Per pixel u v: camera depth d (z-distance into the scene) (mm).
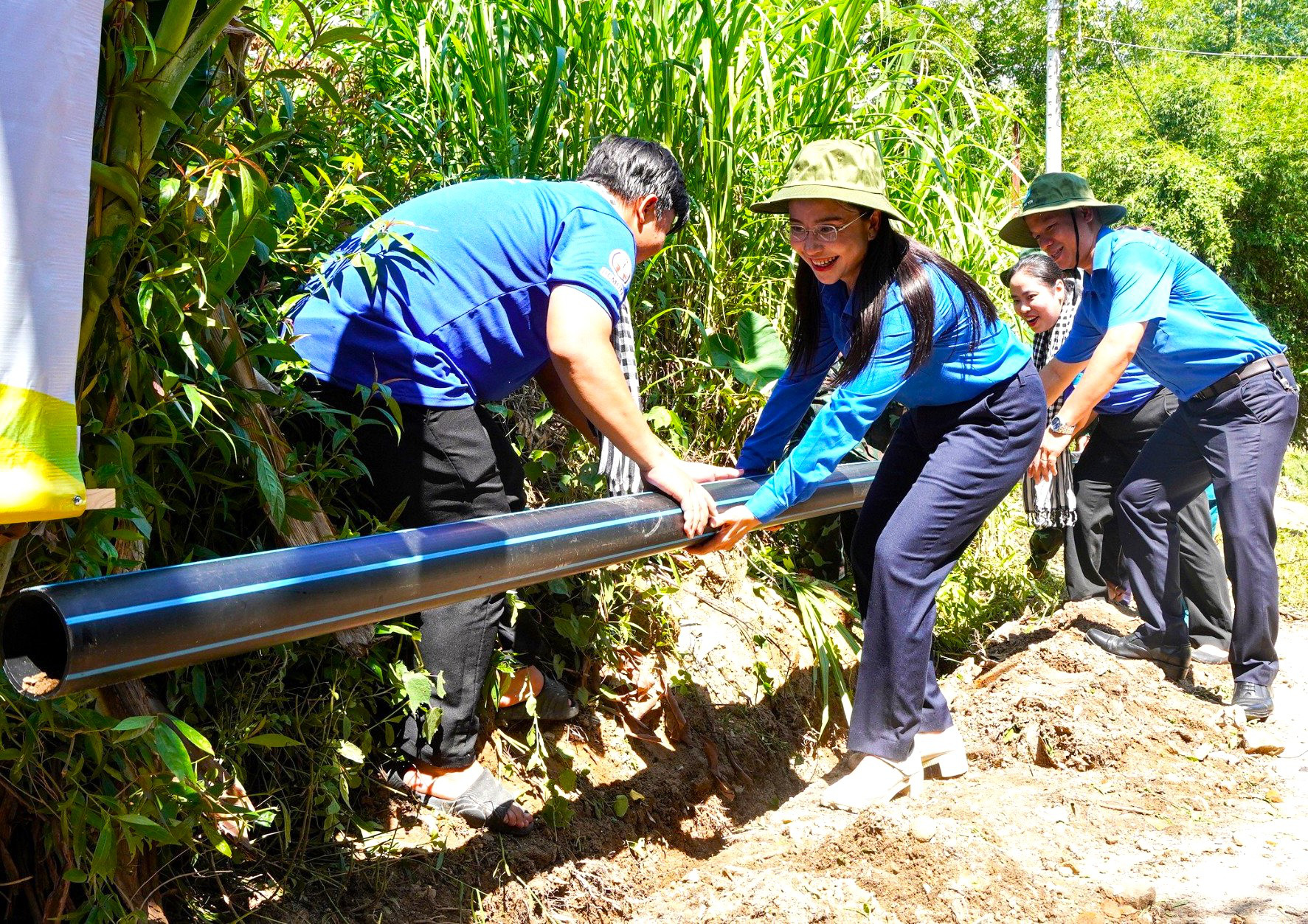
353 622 1871
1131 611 4922
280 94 2748
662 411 3852
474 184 2682
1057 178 4027
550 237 2639
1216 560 4695
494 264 2604
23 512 1446
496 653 2994
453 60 3996
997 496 3125
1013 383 3123
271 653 2426
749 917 2492
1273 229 16031
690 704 3605
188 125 2184
